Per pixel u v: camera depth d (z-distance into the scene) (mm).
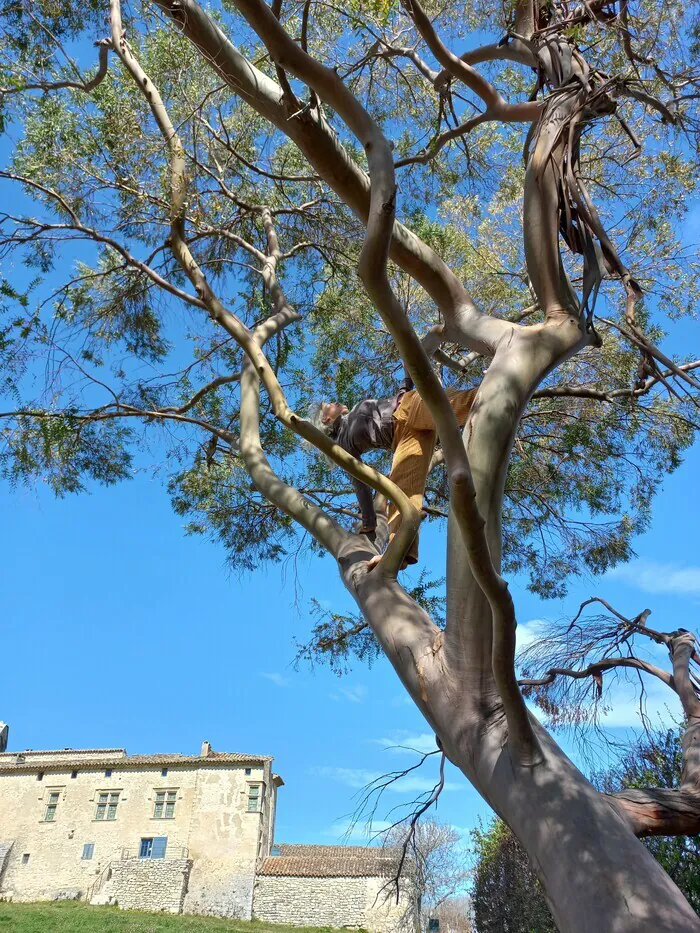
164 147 7473
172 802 37156
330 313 9258
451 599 3590
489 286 8852
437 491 9359
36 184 7500
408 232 5012
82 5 7043
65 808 37812
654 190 7586
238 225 8898
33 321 7820
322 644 9750
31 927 25562
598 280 4617
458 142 8367
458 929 22328
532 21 5594
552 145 4777
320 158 5047
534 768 3146
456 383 8820
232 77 5051
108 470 9148
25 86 6703
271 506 9672
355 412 5117
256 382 6094
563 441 9117
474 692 3463
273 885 34406
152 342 9070
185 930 27391
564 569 9664
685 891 8734
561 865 2848
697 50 5918
